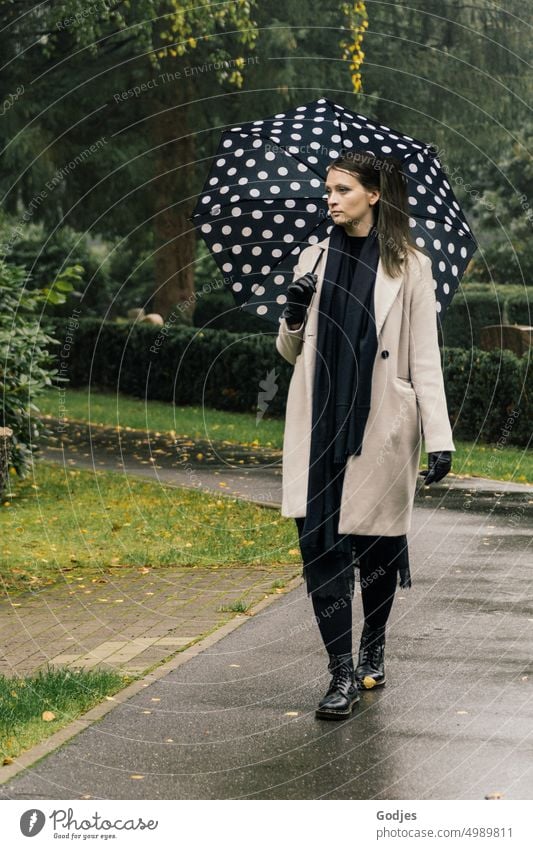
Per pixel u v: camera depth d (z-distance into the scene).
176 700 4.70
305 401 4.63
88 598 6.67
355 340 4.54
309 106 5.59
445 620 5.95
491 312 23.12
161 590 6.83
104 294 28.62
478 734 4.27
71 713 4.54
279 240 5.61
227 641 5.61
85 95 19.84
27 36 19.67
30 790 3.78
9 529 9.02
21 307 11.48
